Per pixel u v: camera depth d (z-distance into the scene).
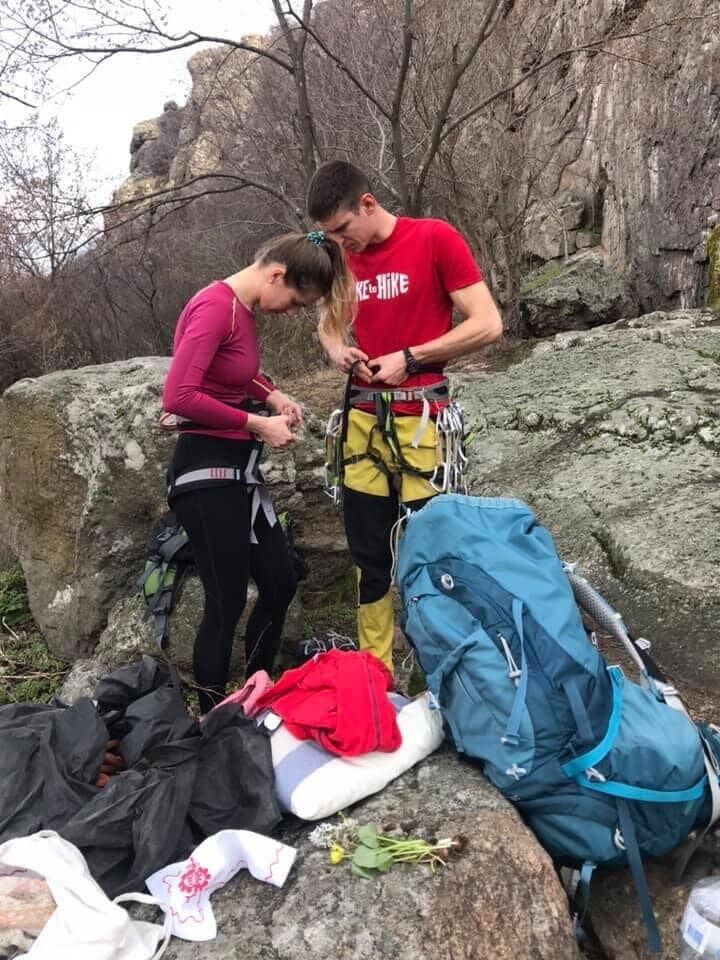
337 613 4.07
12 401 4.14
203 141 9.84
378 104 6.38
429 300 2.77
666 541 3.39
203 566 2.77
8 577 4.70
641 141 8.58
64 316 11.08
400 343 2.82
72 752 2.27
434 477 2.84
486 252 8.17
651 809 2.06
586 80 9.46
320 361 9.17
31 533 4.20
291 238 2.64
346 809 2.19
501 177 8.02
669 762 2.04
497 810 2.09
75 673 3.66
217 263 11.74
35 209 7.51
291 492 3.89
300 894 1.94
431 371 2.87
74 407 3.97
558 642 2.14
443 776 2.26
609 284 8.81
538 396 5.24
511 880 1.94
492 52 7.68
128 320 12.25
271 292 2.64
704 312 7.04
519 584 2.25
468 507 2.47
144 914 1.96
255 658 3.18
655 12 8.35
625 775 2.04
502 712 2.11
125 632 3.59
